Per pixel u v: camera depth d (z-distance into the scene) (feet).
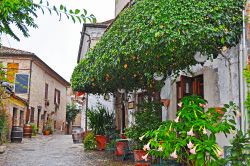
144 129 26.86
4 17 10.30
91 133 43.75
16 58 79.97
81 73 34.22
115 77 27.76
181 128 15.25
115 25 23.29
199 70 23.91
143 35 17.08
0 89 40.32
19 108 69.26
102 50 25.40
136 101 39.32
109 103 54.85
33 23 11.91
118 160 31.71
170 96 29.12
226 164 14.06
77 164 29.55
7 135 55.47
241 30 17.28
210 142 13.99
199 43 16.66
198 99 16.11
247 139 13.55
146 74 25.30
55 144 53.01
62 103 117.60
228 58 19.40
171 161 21.26
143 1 19.33
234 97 18.88
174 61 21.56
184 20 16.17
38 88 87.92
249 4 17.37
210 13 16.62
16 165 28.84
